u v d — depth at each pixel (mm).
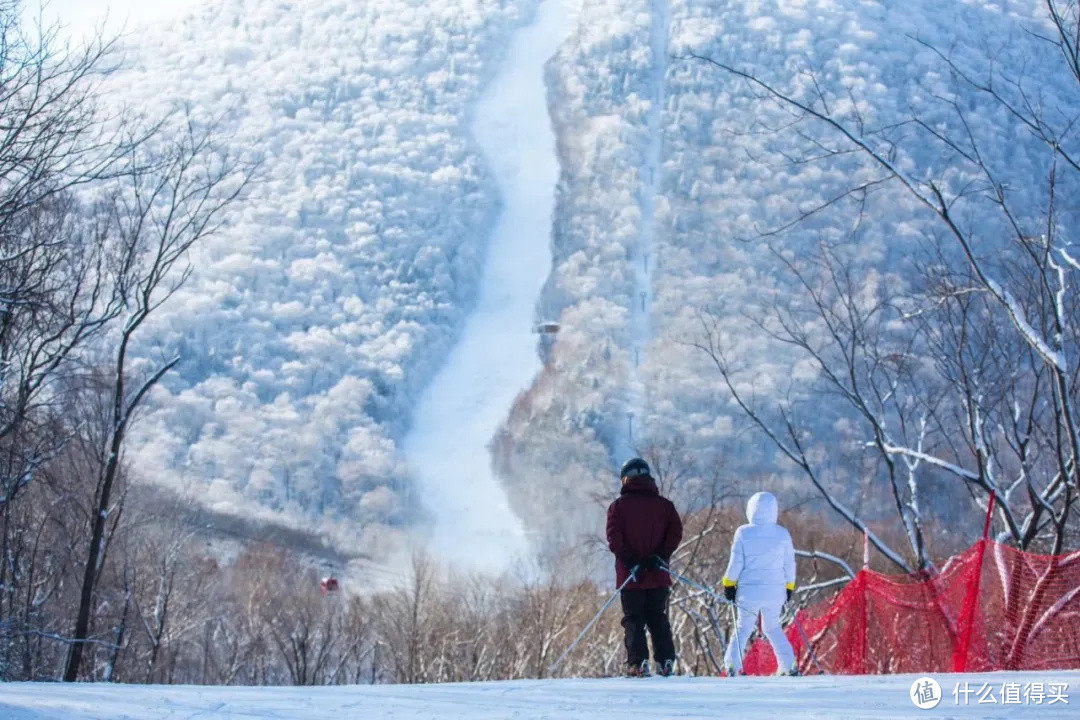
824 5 161125
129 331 18172
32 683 6781
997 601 12812
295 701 5750
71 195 18344
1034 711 5012
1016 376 15734
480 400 110562
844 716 4957
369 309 124938
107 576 24609
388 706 5586
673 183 138375
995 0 156250
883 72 142000
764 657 12742
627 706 5496
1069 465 13453
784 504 43000
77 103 13836
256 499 82312
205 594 30328
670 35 169750
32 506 20797
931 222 72438
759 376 72188
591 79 167000
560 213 143250
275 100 169875
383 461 93875
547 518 80188
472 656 24562
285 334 118688
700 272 120375
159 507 38125
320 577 55500
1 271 14758
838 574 26812
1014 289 15805
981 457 14609
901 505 15039
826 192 124062
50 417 17844
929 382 21000
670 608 18281
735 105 150125
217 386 104062
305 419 100875
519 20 186000
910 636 12266
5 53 12734
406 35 184000
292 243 135250
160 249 19016
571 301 122750
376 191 147750
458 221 142250
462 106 168875
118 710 5258
